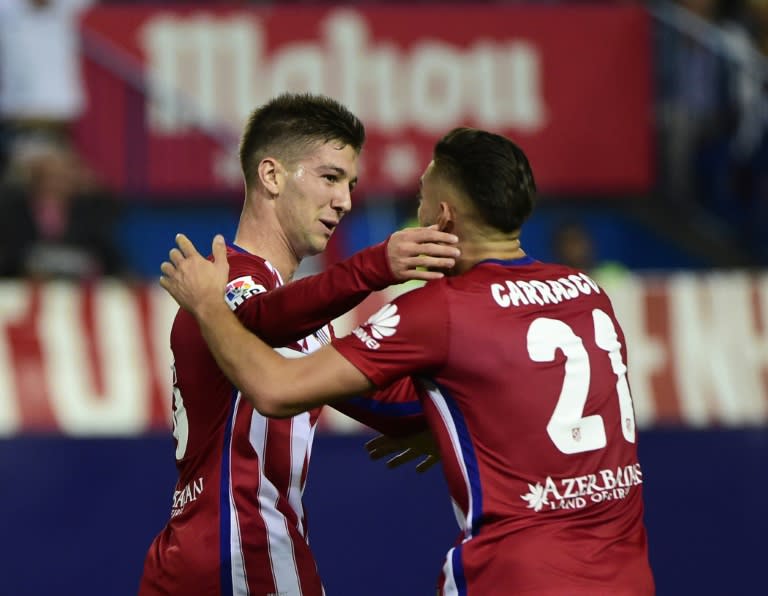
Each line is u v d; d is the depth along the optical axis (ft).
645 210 94.63
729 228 95.81
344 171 35.73
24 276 82.79
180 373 34.76
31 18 86.38
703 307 68.49
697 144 93.86
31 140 86.12
